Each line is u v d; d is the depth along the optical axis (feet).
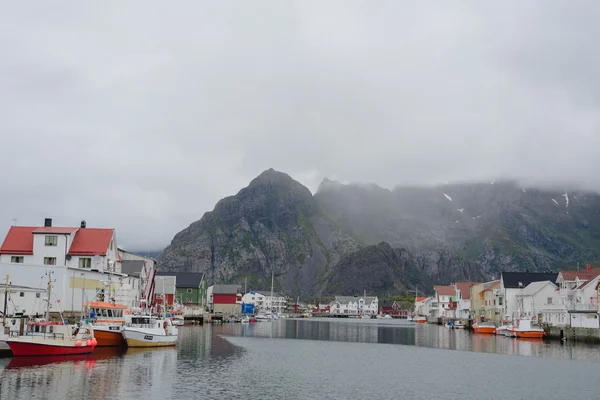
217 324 614.75
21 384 165.07
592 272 421.59
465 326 595.47
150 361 224.53
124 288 321.11
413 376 208.74
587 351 302.66
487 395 171.53
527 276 533.96
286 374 208.44
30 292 270.67
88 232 351.05
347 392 173.78
